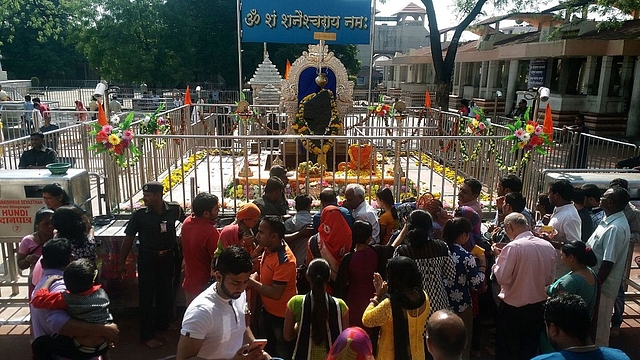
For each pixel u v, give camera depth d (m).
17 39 45.69
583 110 20.06
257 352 2.81
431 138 6.45
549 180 6.11
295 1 11.26
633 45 17.58
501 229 5.09
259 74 17.84
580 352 2.63
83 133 7.97
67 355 3.25
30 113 14.98
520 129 6.86
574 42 18.45
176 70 37.41
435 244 3.98
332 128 9.93
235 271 2.78
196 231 4.55
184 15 37.41
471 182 5.32
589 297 3.90
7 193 5.23
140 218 4.85
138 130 9.20
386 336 3.38
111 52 36.25
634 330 5.52
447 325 2.60
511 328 4.25
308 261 4.64
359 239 4.17
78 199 5.45
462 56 29.55
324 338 3.48
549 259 4.11
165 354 4.88
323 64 10.26
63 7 40.94
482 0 17.06
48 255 3.52
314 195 7.60
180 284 5.52
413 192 7.81
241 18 11.31
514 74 24.25
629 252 5.81
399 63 40.97
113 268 5.64
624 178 5.87
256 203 5.17
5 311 5.59
